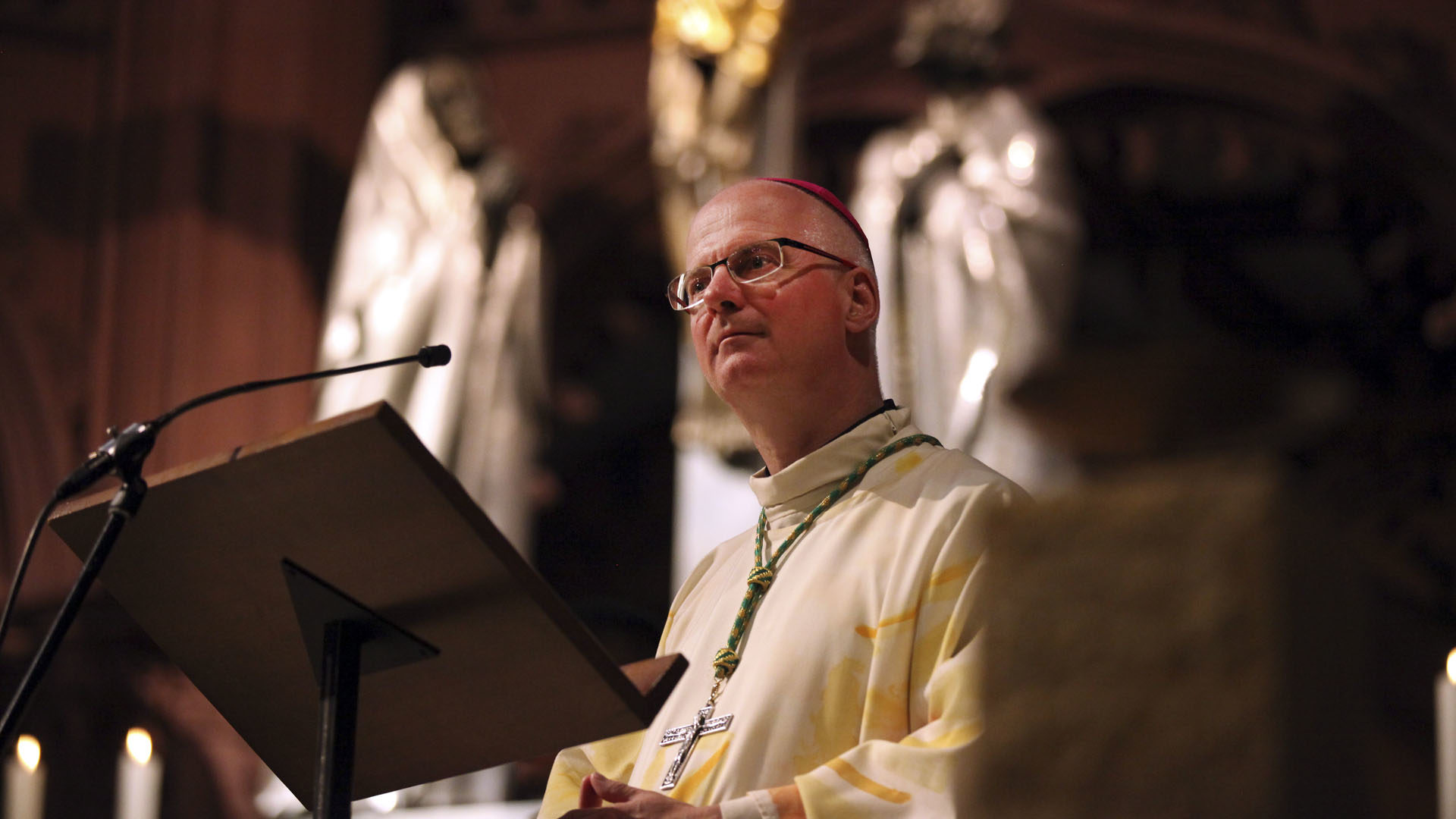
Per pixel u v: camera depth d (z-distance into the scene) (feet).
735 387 16.98
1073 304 46.75
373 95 67.77
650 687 13.79
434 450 50.42
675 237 46.85
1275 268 70.18
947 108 48.78
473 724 14.26
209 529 13.23
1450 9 58.59
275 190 64.13
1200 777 7.70
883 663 14.55
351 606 13.15
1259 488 7.62
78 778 54.44
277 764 15.42
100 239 63.67
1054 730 8.18
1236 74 60.44
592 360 69.62
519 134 65.77
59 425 61.77
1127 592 8.04
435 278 51.98
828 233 17.51
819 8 63.62
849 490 16.60
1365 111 58.90
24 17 65.36
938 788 12.93
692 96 47.26
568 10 66.69
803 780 13.43
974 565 14.67
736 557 17.70
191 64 64.54
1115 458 7.97
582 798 13.79
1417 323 58.44
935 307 46.19
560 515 76.07
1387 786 7.57
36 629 56.44
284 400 62.54
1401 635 7.91
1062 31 62.18
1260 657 7.59
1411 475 50.62
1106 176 67.46
